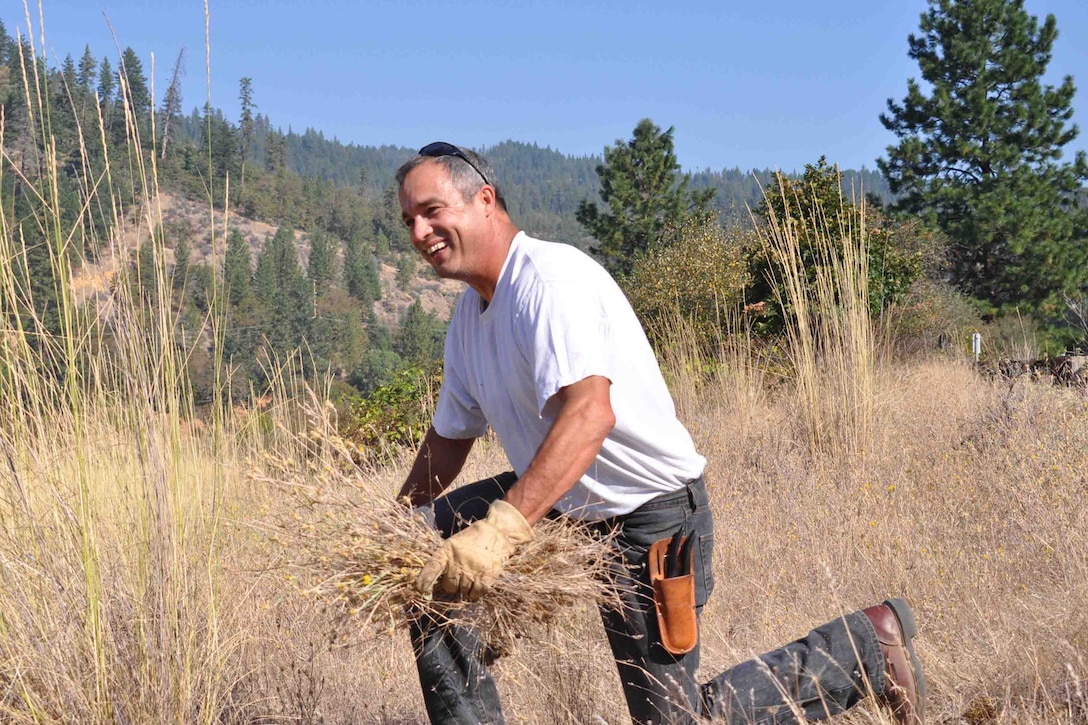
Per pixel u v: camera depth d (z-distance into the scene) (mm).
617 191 44344
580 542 2602
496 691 2760
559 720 3002
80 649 3029
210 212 3348
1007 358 9781
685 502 2686
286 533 2674
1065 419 5953
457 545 2371
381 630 2592
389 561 2475
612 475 2623
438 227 2590
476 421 2994
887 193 35406
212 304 3379
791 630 3863
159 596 3021
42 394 3174
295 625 3645
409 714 3461
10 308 3143
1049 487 5074
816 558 4438
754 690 2775
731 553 4781
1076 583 3828
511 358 2602
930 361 11562
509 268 2602
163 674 2996
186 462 3232
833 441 6633
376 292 142375
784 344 9180
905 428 7082
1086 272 31000
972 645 3471
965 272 32438
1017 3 32594
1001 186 31953
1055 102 32781
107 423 3172
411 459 6051
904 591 4090
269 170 160250
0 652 3025
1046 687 3072
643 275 16312
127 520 3135
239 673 3357
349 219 164875
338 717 3402
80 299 3145
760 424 7465
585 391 2424
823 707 2814
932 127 33469
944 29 33250
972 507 5148
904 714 2873
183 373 3264
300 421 3709
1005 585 4070
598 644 3430
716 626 3967
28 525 3098
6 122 3107
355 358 70125
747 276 12531
